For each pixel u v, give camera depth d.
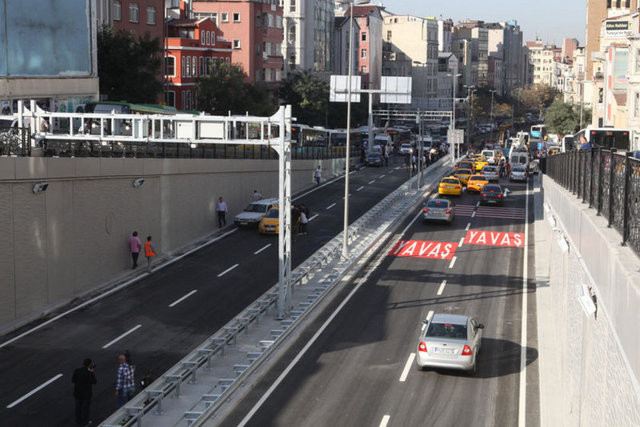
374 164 84.38
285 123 28.25
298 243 42.41
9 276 27.36
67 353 24.70
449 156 102.44
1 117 36.81
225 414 19.58
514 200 60.91
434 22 175.62
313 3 127.44
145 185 37.47
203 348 22.58
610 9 114.38
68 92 35.69
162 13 76.25
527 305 30.77
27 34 32.34
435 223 49.44
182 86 81.19
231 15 98.56
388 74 173.25
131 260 36.19
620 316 10.02
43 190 29.16
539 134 123.44
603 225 13.13
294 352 24.73
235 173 49.00
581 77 143.25
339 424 19.19
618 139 50.72
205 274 35.28
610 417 10.82
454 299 31.52
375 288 33.12
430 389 21.66
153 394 19.41
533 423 19.41
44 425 19.30
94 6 37.06
